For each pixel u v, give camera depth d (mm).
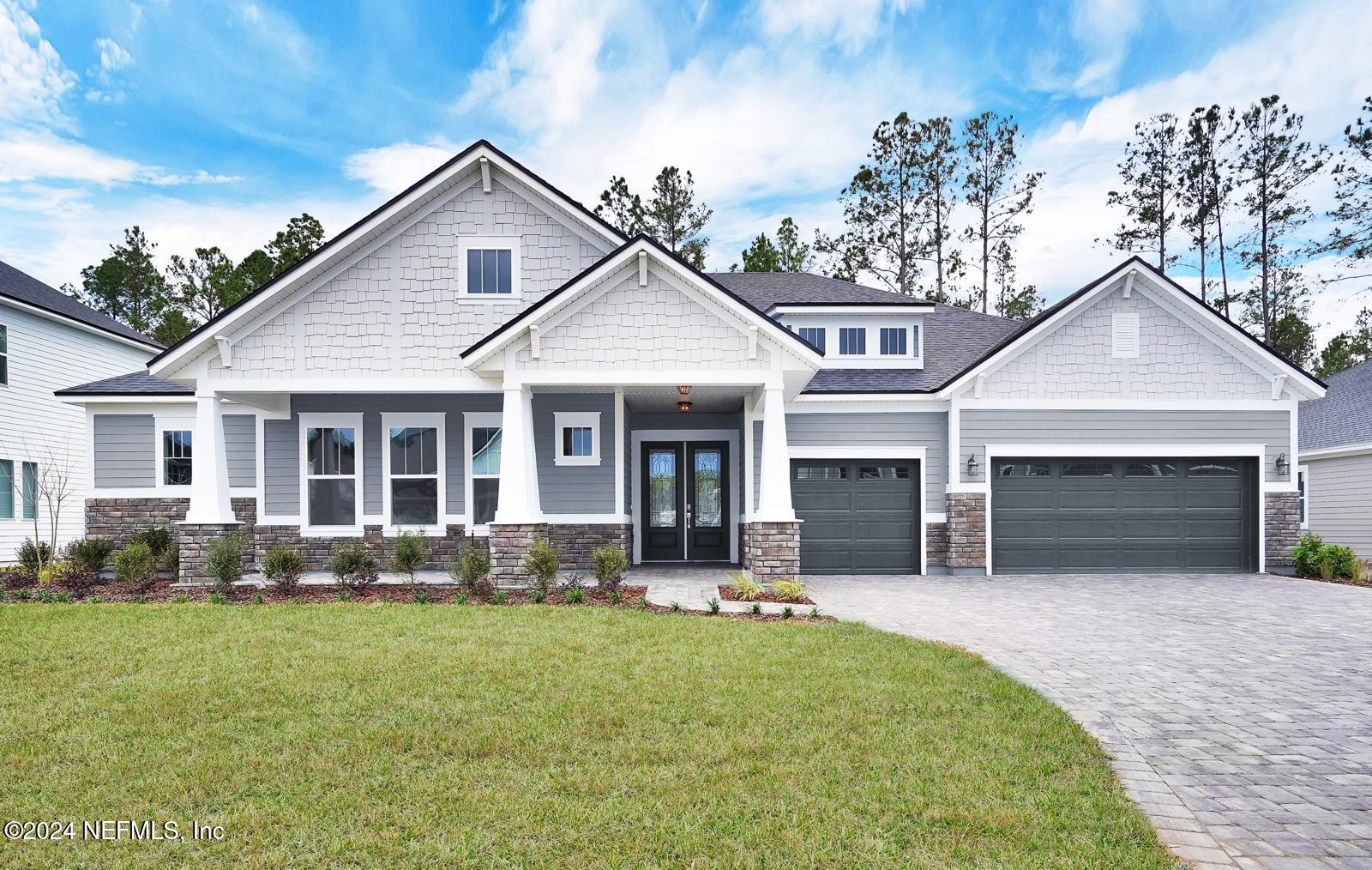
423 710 5367
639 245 11242
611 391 13625
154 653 6930
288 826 3736
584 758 4535
